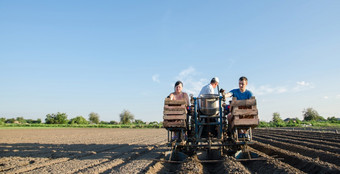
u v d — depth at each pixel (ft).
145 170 20.59
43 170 20.92
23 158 28.68
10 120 344.49
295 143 43.88
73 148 40.78
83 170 20.62
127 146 44.60
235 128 24.02
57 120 279.28
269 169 19.69
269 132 88.33
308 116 202.18
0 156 30.89
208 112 26.20
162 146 43.98
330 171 17.63
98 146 44.24
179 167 21.62
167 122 24.80
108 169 21.71
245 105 23.07
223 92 26.43
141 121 286.05
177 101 24.95
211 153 27.99
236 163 21.06
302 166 21.34
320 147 35.35
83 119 313.32
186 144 25.30
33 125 213.25
